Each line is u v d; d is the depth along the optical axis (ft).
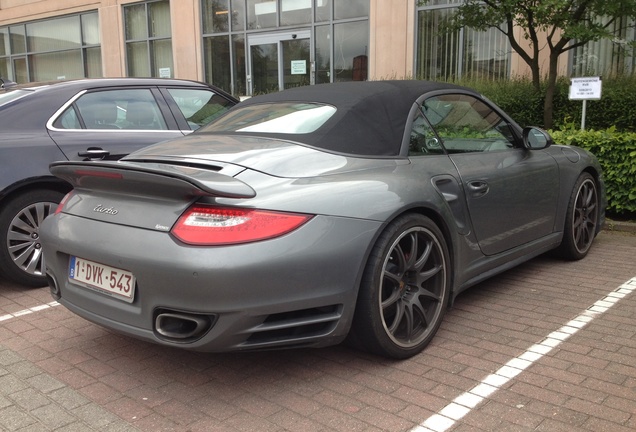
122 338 11.63
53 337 11.73
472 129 12.74
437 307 10.73
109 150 15.55
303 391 9.29
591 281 14.46
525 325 11.75
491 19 26.50
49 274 10.50
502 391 9.12
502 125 13.75
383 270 9.49
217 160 9.62
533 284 14.32
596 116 26.22
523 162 13.46
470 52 36.29
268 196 8.69
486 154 12.69
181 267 8.11
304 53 43.73
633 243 18.35
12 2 61.87
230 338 8.31
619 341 10.89
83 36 57.52
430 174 10.81
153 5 51.47
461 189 11.35
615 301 13.02
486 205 12.01
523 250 13.53
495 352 10.53
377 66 39.58
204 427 8.33
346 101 11.18
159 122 17.01
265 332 8.66
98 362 10.53
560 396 8.93
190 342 8.41
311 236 8.64
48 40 60.59
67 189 15.10
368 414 8.56
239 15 46.57
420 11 37.65
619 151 19.95
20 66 64.23
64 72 60.03
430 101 12.02
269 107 12.05
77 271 9.84
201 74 49.03
